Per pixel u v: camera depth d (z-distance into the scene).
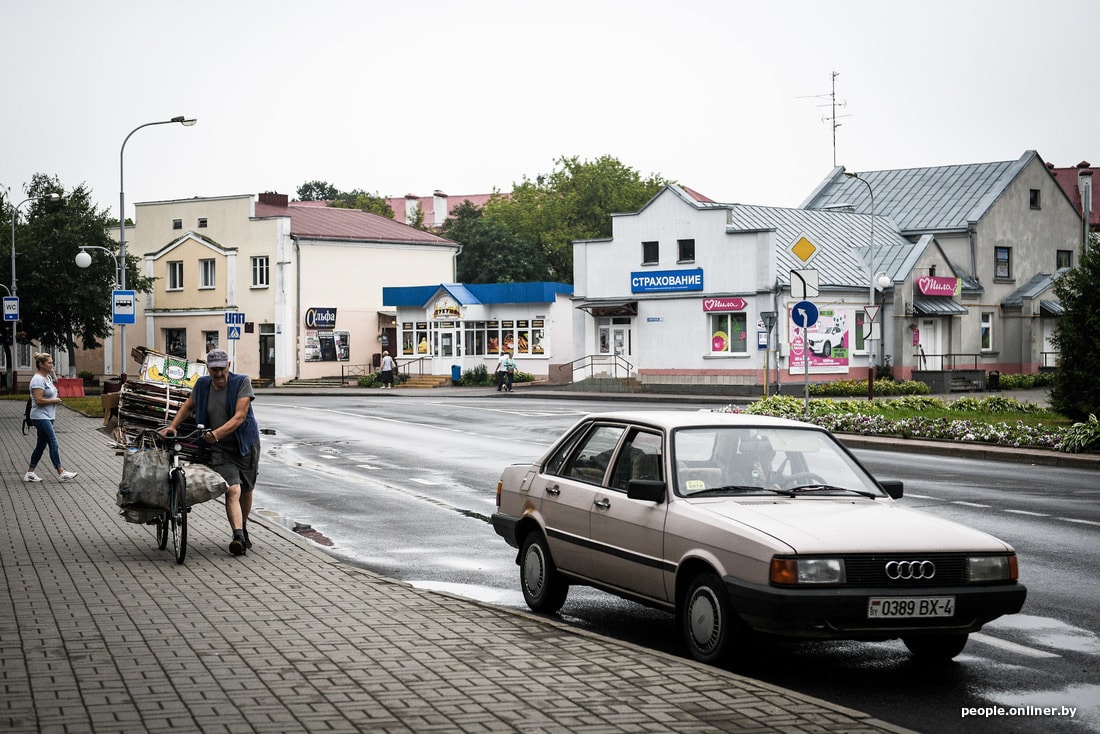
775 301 47.06
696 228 49.47
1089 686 7.25
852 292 49.59
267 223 65.25
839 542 7.25
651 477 8.50
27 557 11.55
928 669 7.71
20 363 74.06
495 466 21.73
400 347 64.94
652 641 8.62
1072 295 28.69
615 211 93.88
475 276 85.38
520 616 8.77
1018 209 58.41
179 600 9.34
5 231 60.59
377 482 19.22
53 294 59.69
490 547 12.90
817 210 55.41
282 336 64.56
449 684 6.75
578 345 53.44
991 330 56.72
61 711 6.09
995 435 24.83
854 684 7.32
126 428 18.39
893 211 59.72
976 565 7.40
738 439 8.63
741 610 7.29
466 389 57.47
